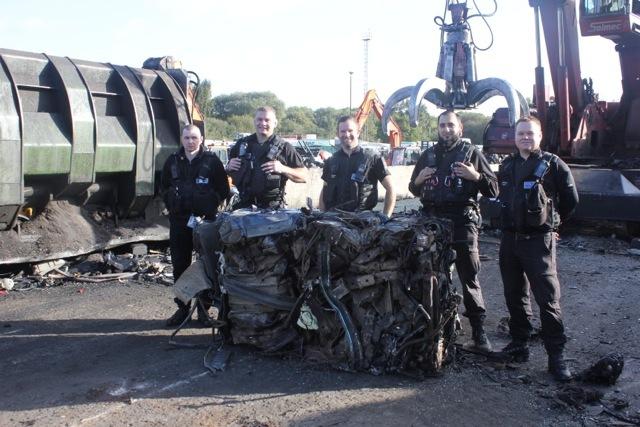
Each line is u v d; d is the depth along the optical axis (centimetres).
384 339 474
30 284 752
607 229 1125
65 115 786
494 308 686
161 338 566
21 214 784
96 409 422
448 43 857
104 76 856
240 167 595
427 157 547
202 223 546
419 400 438
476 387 465
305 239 492
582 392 453
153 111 902
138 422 405
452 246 529
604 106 1387
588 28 1227
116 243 859
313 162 2388
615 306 698
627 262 937
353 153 567
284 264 502
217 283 538
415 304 468
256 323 510
